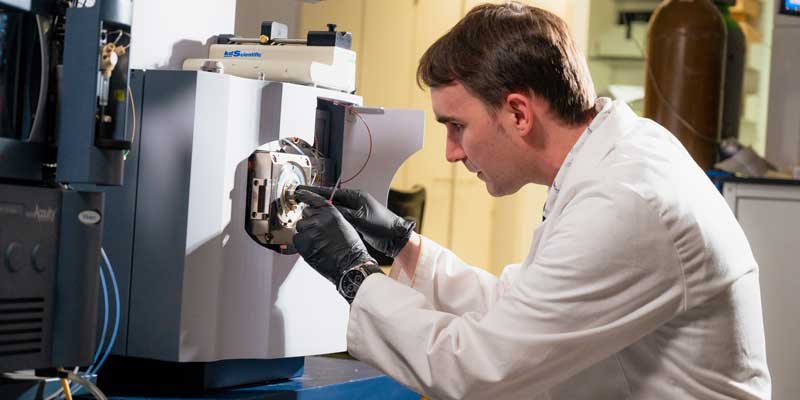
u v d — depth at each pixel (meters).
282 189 1.40
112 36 1.05
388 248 1.52
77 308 1.05
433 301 1.55
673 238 1.12
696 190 1.18
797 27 4.17
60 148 1.04
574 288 1.10
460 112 1.27
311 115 1.44
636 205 1.11
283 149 1.44
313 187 1.43
